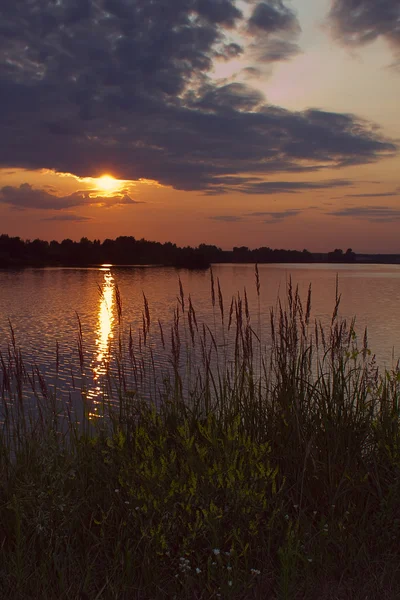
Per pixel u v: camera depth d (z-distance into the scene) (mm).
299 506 3920
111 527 3891
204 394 5422
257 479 3848
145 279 111062
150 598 3379
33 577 3449
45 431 4992
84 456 4348
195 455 4078
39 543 3758
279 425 4676
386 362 16766
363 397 4855
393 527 3816
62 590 3312
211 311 40562
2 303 52344
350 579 3545
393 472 4176
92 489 4164
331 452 4297
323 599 3361
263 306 44250
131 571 3521
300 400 4773
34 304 51188
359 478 4160
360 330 30078
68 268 178750
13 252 196875
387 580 3510
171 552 3652
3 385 5449
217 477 3781
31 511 3836
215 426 4281
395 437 4320
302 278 130125
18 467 4371
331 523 3797
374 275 161250
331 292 73312
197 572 3355
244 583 3363
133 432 4547
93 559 3660
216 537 3555
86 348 22453
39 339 26797
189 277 123562
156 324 29031
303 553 3656
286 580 3262
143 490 3631
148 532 3607
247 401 5168
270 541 3775
